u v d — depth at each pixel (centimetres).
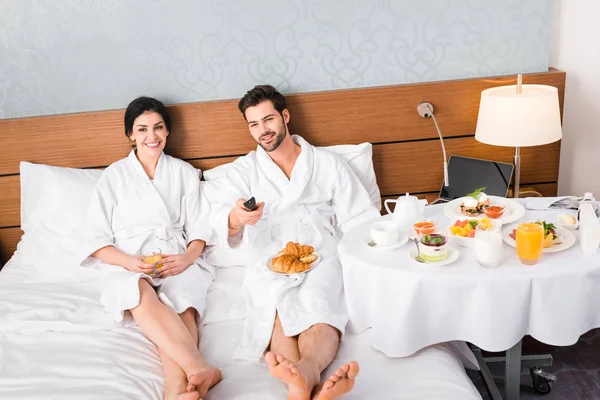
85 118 254
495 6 250
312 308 191
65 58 253
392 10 249
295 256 210
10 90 256
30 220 248
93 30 249
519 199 205
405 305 170
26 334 197
